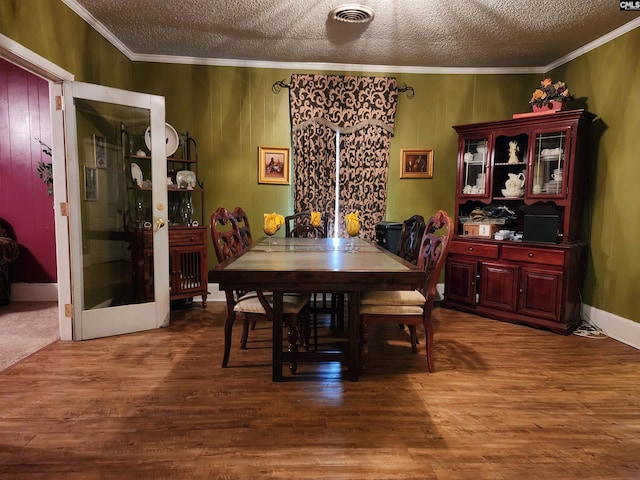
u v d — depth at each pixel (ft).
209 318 11.68
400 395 6.95
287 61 13.52
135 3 9.51
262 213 14.02
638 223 9.80
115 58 11.87
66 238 9.39
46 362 8.26
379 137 13.82
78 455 5.21
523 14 9.71
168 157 12.76
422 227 9.66
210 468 4.98
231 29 10.96
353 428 5.90
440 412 6.39
